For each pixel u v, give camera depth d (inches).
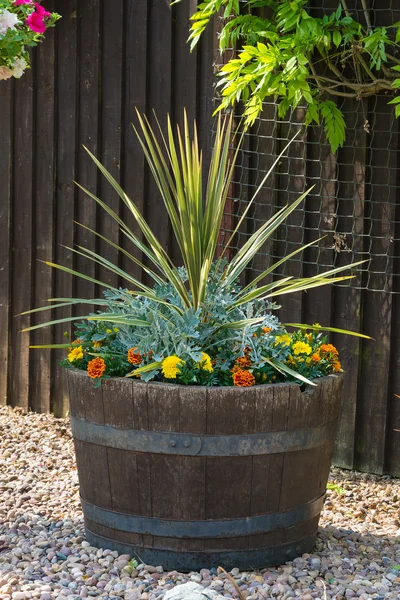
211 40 195.8
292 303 190.5
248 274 196.5
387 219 179.6
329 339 187.6
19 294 234.5
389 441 184.2
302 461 132.3
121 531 134.0
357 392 184.9
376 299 182.2
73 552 137.9
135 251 210.7
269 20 182.9
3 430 220.2
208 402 125.3
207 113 198.1
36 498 169.8
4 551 141.2
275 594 123.5
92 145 216.2
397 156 177.6
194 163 133.0
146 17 203.6
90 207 218.1
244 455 127.1
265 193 191.8
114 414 130.3
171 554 130.9
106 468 133.5
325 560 136.5
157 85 204.7
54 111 222.2
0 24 136.7
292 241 189.9
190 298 140.6
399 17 174.4
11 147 231.1
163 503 129.6
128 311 140.9
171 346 134.5
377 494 175.0
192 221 132.6
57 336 227.8
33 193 228.8
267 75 163.8
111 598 121.5
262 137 190.7
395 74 171.5
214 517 129.1
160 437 127.6
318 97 183.2
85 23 214.5
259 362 131.8
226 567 131.0
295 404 128.6
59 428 219.5
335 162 183.5
